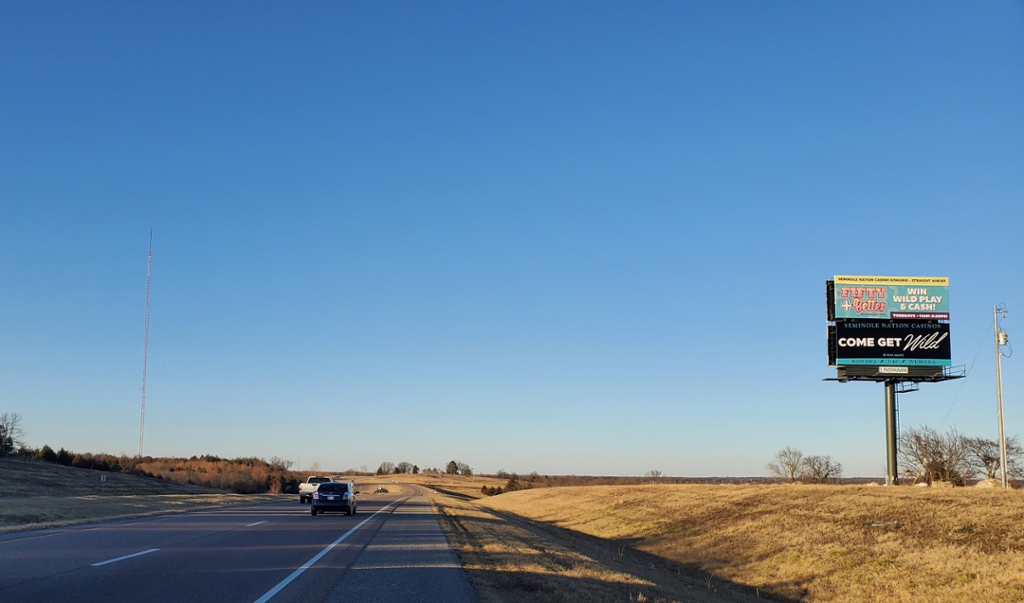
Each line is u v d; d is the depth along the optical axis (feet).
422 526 95.30
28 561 47.01
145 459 397.60
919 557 89.15
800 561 102.01
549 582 48.57
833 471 268.62
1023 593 70.18
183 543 61.87
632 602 47.73
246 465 442.50
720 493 177.78
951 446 209.26
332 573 45.70
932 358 150.71
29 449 303.27
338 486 116.57
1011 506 102.53
